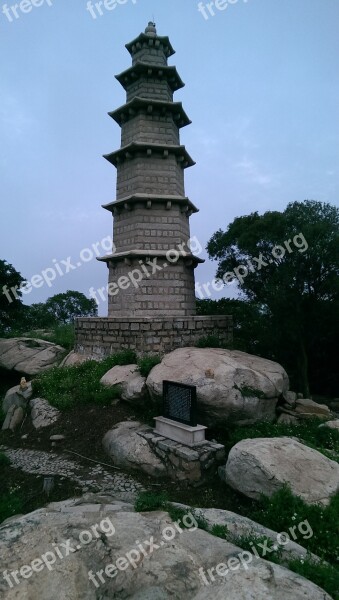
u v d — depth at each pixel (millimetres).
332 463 9859
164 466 11367
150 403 14844
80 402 16297
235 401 12867
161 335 18609
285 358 21750
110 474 11453
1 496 10398
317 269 17016
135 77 23375
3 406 19797
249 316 22266
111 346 20000
